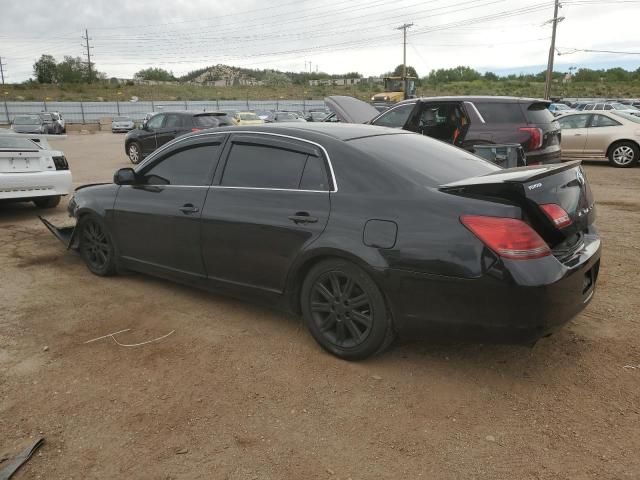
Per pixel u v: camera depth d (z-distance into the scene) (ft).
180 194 13.62
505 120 27.50
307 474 7.84
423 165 11.05
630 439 8.42
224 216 12.41
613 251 18.42
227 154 13.05
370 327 10.41
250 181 12.39
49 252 19.83
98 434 8.83
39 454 8.35
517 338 9.14
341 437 8.65
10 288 15.79
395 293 9.86
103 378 10.57
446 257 9.25
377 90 277.44
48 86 283.38
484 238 9.02
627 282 15.23
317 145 11.51
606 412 9.12
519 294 8.83
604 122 42.47
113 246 15.84
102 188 16.21
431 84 305.32
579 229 10.14
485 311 9.14
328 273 10.82
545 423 8.87
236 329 12.71
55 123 113.70
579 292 9.67
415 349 11.43
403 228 9.73
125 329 12.82
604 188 32.04
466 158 12.51
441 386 10.03
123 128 130.82
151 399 9.81
